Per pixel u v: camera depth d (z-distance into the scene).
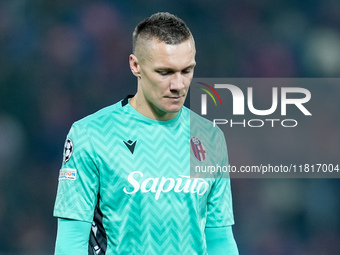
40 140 37.78
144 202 11.80
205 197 12.35
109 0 39.84
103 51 39.25
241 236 37.12
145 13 40.06
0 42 38.59
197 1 40.50
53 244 36.19
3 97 38.03
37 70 38.53
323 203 37.62
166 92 11.32
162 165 12.05
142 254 11.73
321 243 37.09
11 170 37.00
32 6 39.03
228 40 40.38
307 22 40.59
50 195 37.03
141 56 11.45
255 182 37.41
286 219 37.34
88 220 11.78
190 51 11.29
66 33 39.09
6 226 36.03
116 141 11.98
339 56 40.12
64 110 38.44
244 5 40.59
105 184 11.82
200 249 12.13
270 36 40.53
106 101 39.00
